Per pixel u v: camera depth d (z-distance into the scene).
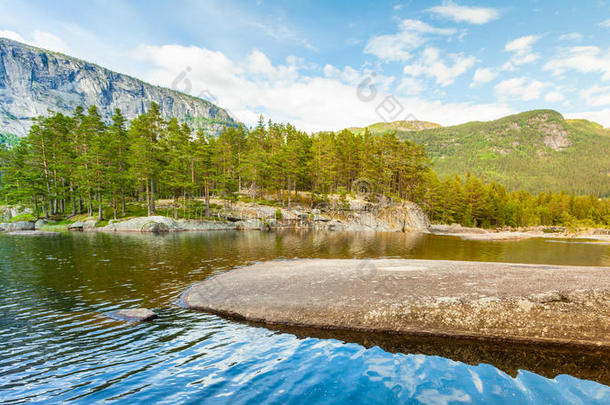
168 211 61.28
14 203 57.62
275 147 84.81
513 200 118.88
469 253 30.44
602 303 9.46
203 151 61.00
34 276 16.09
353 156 78.56
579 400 5.91
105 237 37.28
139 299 12.43
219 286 13.53
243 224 57.78
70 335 8.89
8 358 7.41
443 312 9.95
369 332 9.58
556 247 40.75
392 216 71.56
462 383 6.56
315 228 63.22
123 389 6.13
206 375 6.78
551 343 8.82
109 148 57.31
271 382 6.49
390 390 6.19
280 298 11.73
